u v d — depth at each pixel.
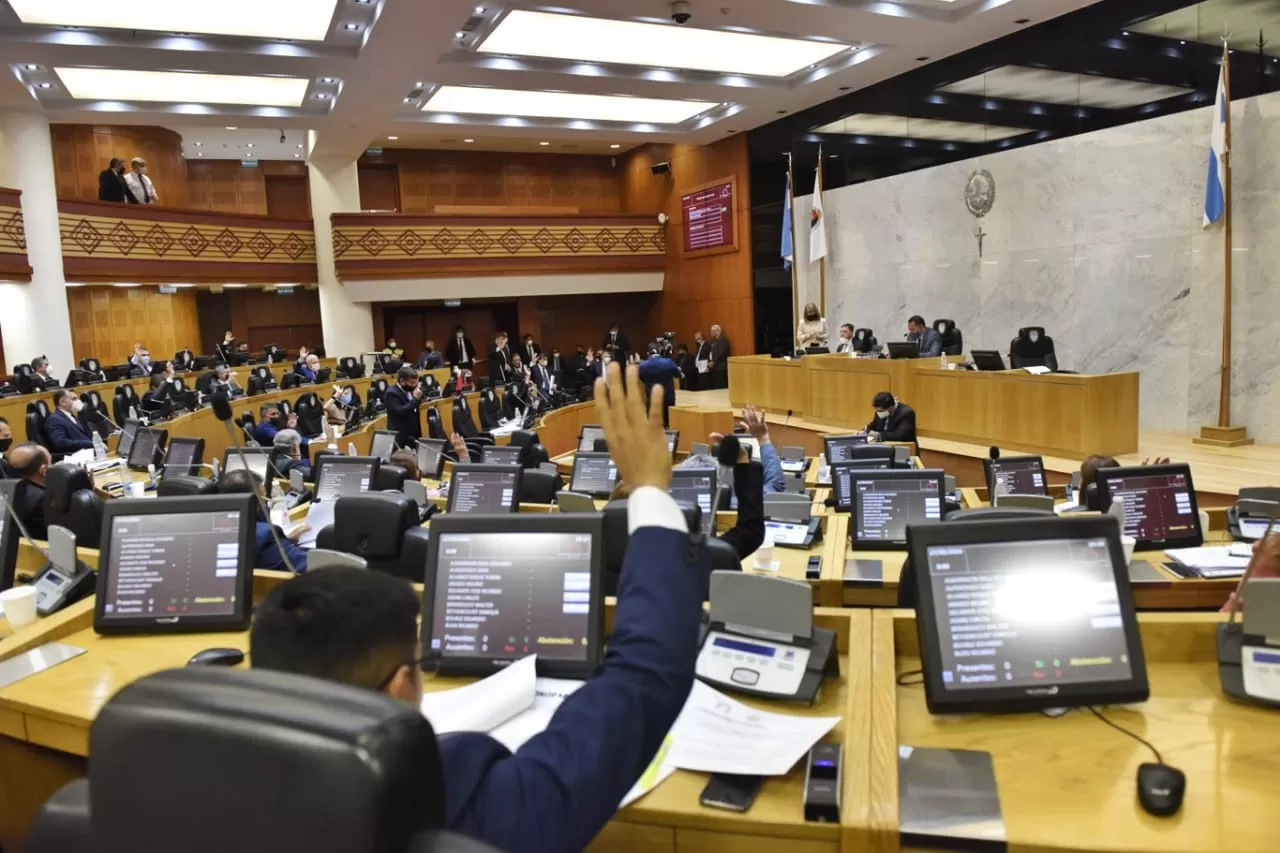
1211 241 9.52
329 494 5.68
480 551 2.22
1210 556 3.56
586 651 2.10
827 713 1.82
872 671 1.91
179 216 15.01
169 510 2.71
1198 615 2.07
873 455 5.89
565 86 12.47
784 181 15.77
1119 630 1.83
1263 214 9.08
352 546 2.99
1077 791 1.52
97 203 13.62
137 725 0.62
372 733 0.58
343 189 17.20
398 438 10.16
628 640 1.08
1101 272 10.64
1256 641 1.88
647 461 1.18
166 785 0.60
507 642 2.13
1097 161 10.57
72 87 12.06
